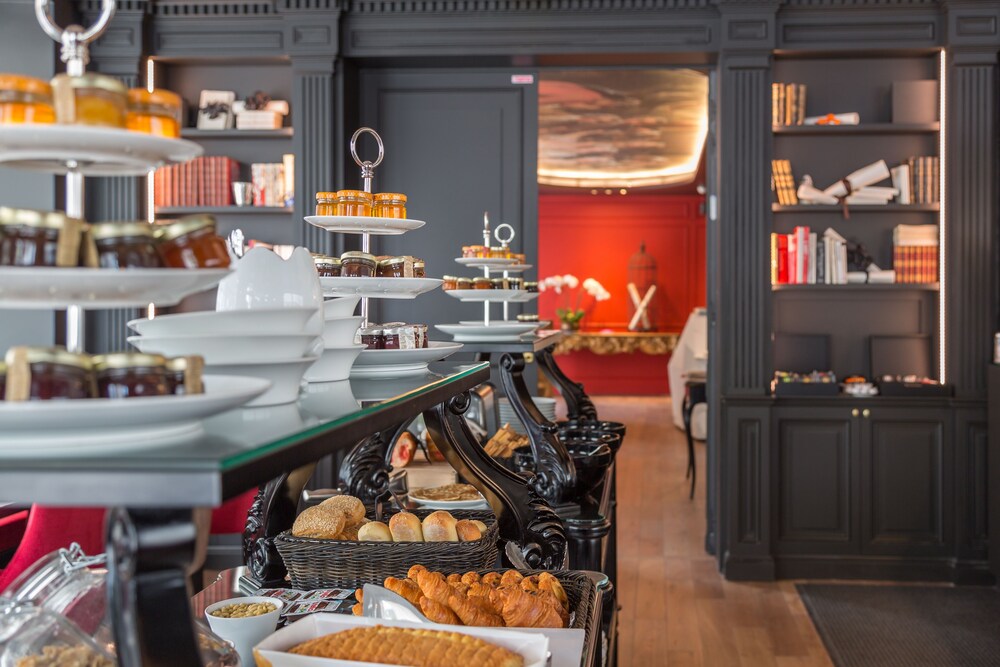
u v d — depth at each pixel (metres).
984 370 4.84
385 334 1.55
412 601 1.38
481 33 5.02
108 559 0.74
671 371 10.64
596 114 9.16
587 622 1.40
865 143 5.17
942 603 4.53
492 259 2.85
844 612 4.39
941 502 4.91
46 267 0.78
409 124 5.33
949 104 4.87
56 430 0.71
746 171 4.91
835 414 4.95
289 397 1.11
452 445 1.97
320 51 5.00
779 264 5.08
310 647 1.14
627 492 7.11
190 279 0.85
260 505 1.90
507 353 2.48
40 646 0.97
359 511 1.91
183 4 5.05
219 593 1.77
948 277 4.90
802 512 4.99
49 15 0.89
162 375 0.78
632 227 14.01
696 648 3.92
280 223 5.35
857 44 4.89
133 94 0.91
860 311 5.25
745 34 4.85
